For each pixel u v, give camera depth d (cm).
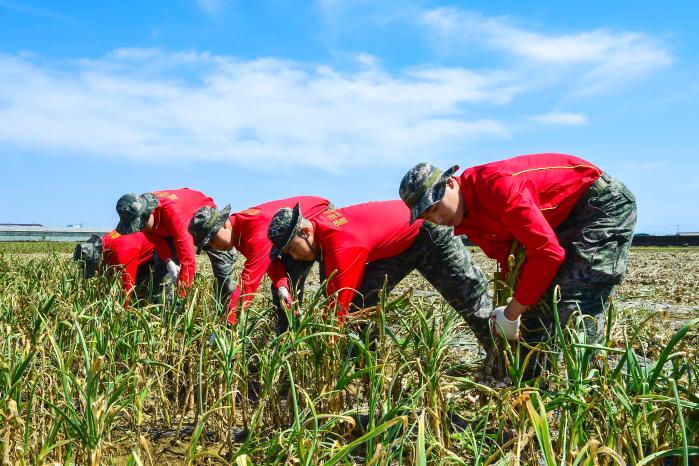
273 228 468
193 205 677
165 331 445
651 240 3888
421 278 1346
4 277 828
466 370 459
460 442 326
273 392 376
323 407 375
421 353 375
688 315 767
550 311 381
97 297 572
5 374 336
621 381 296
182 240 645
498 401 323
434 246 465
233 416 383
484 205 365
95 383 318
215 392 402
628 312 555
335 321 389
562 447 293
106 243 693
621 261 371
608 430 278
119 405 346
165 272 732
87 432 307
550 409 288
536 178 360
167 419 401
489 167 365
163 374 402
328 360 375
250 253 541
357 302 495
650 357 466
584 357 303
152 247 731
